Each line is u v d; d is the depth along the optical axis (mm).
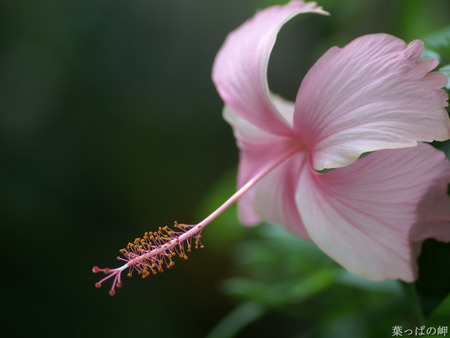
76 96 1603
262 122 483
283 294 556
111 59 1647
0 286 1389
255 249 616
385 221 442
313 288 530
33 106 1565
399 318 525
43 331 1387
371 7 777
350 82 441
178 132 1692
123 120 1644
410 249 438
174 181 1639
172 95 1713
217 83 497
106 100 1637
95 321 1413
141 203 1596
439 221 433
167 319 1465
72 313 1417
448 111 436
